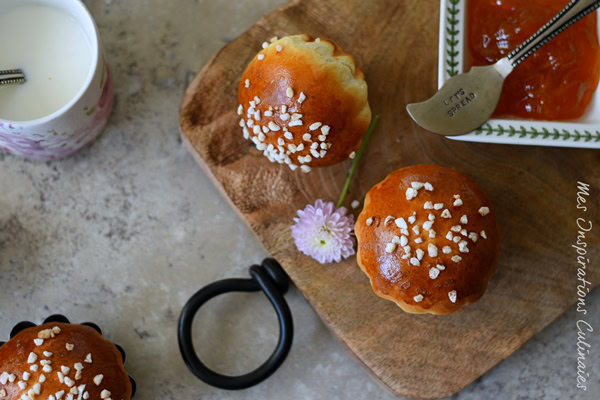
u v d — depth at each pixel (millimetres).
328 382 644
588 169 633
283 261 623
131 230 650
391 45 637
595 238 630
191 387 639
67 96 602
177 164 656
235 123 631
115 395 586
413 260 576
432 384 618
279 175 629
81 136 621
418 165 605
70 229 648
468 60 607
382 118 634
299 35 599
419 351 619
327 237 605
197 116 629
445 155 634
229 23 665
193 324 646
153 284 647
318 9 637
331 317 620
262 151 629
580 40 596
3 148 646
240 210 626
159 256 649
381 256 584
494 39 600
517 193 633
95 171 652
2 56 602
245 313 649
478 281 583
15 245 645
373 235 587
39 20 604
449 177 591
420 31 638
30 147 604
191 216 653
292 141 592
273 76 584
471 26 605
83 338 587
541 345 646
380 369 618
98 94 596
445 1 593
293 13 636
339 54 600
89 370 580
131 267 647
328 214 609
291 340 606
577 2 567
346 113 589
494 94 596
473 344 621
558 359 646
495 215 604
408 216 580
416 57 636
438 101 598
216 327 647
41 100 601
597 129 591
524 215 631
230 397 639
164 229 651
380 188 597
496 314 624
